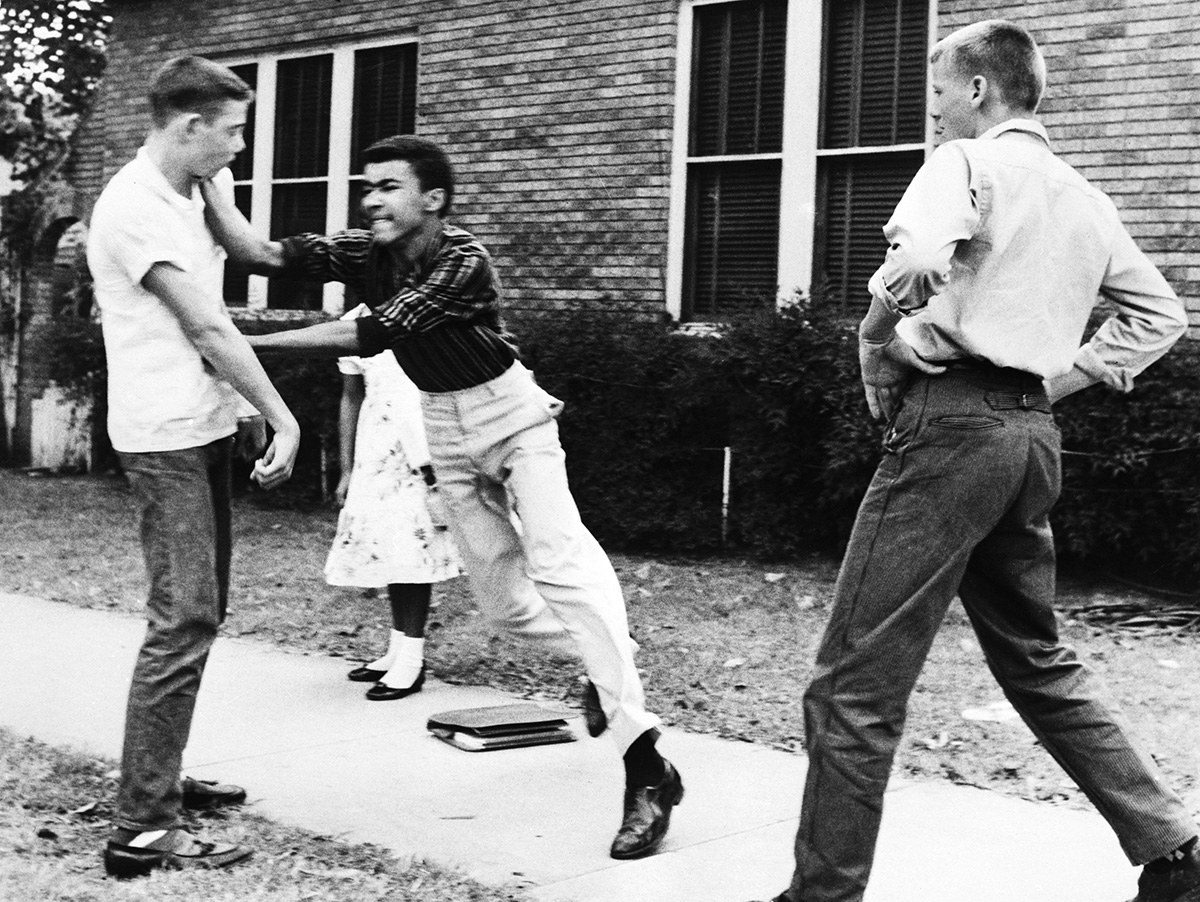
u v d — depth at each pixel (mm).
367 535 5750
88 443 14992
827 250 9844
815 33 9758
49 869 3625
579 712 5586
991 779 4660
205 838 3939
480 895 3553
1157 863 3270
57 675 6047
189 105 3693
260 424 4246
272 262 4035
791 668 6398
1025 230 3131
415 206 3957
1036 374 3182
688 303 10453
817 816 3141
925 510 3137
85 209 15164
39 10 18000
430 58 11867
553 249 11055
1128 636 7027
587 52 10836
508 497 4391
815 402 8977
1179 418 7621
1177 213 8281
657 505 9688
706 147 10344
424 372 4109
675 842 4012
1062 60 8672
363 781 4586
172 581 3730
